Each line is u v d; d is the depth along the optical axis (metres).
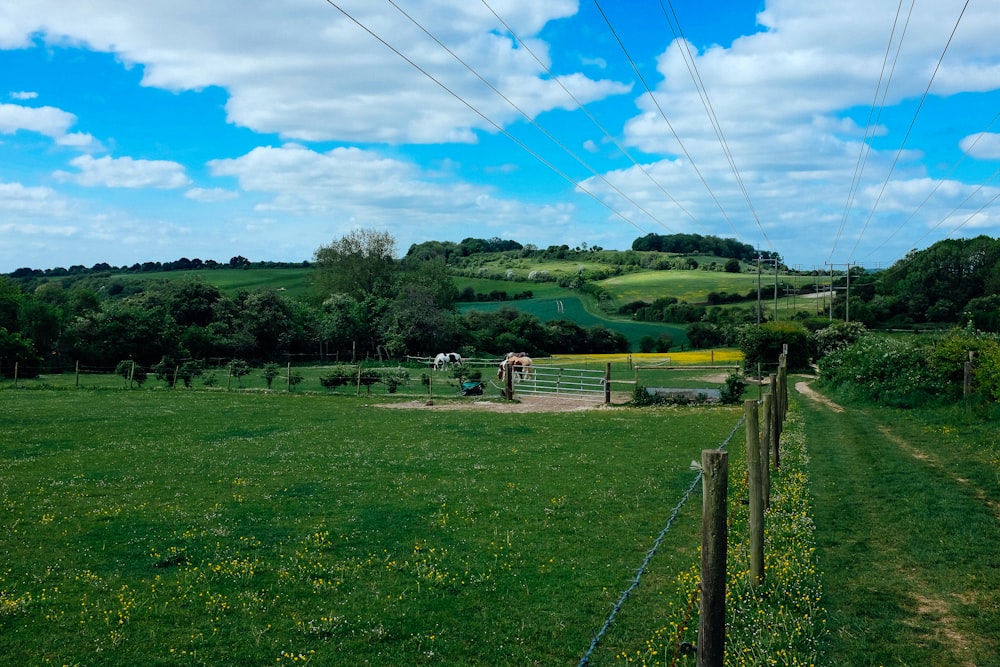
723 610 6.61
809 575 10.67
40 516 14.98
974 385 27.67
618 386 48.19
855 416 28.59
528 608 10.18
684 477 18.69
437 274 107.00
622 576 11.35
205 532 13.88
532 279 156.88
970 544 12.05
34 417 30.67
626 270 166.38
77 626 9.60
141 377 47.53
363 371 47.78
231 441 25.38
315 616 9.97
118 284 132.00
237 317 79.69
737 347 88.75
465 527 14.20
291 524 14.47
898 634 8.84
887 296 113.12
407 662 8.65
